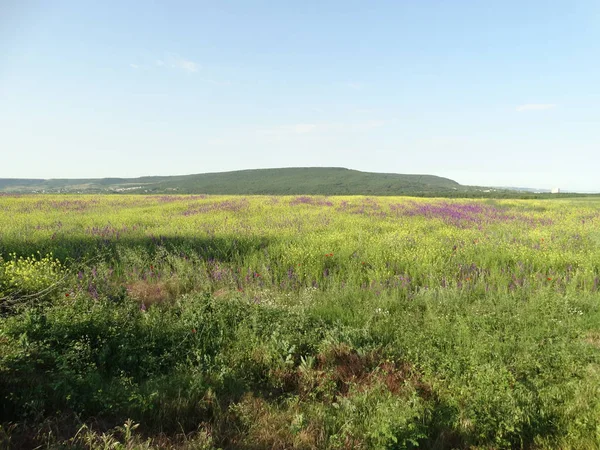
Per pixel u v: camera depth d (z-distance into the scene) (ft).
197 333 19.26
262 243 43.80
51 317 18.93
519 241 46.91
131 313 21.99
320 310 23.38
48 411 13.16
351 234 48.91
